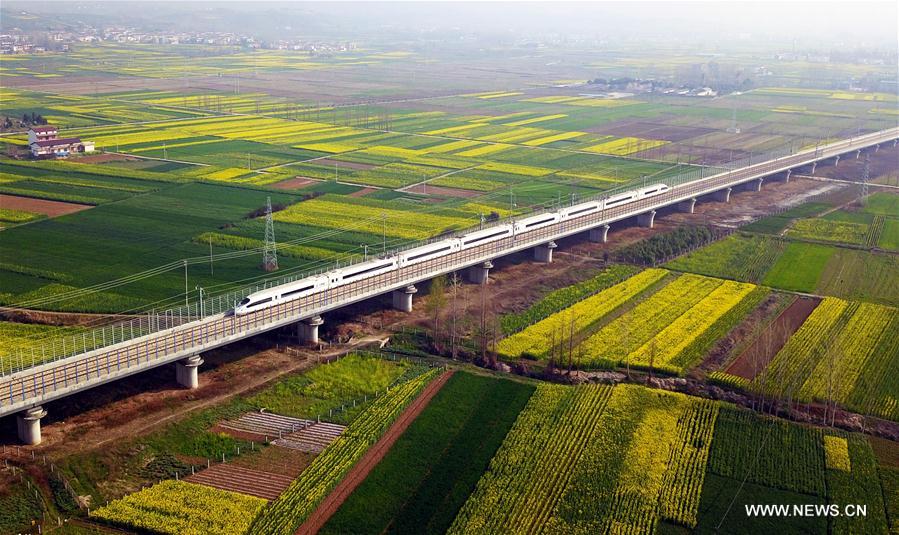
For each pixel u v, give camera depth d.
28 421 102.12
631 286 166.62
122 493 95.56
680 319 149.00
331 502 94.88
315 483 97.44
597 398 118.44
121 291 152.88
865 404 118.69
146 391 117.00
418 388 120.06
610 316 150.62
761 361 130.75
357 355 131.62
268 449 105.12
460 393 120.00
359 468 101.25
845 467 102.94
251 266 168.75
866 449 107.12
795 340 140.25
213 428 109.31
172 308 144.12
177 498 94.12
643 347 136.38
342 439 106.62
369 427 109.50
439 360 131.00
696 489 97.88
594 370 128.50
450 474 100.69
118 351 116.12
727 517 93.62
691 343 138.12
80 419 109.06
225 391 118.69
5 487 94.69
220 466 101.25
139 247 180.00
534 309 152.50
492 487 97.69
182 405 114.19
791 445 107.81
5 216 199.88
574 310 152.38
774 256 190.50
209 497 94.50
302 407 115.44
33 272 161.50
